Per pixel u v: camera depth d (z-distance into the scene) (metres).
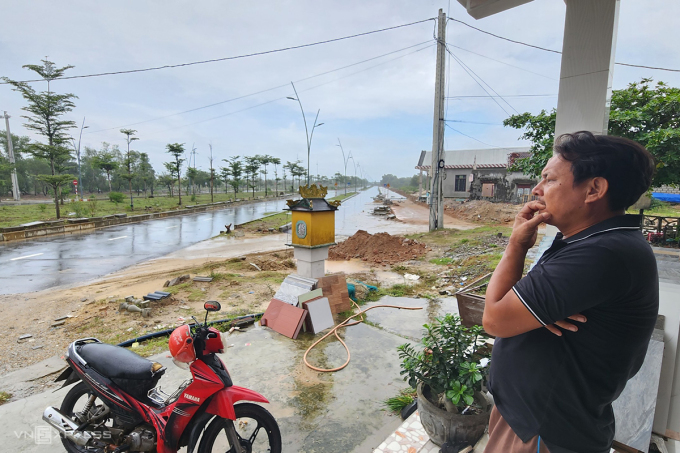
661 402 2.02
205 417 2.07
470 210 22.80
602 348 0.95
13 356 4.06
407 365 2.39
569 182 1.01
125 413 2.21
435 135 14.54
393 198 46.72
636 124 6.71
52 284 7.72
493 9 3.26
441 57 13.68
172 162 33.38
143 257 10.73
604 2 2.58
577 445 1.03
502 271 1.08
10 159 33.34
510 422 1.12
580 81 2.75
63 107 19.05
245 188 85.31
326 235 5.03
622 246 0.89
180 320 5.07
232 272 8.20
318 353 4.00
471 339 2.44
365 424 2.81
